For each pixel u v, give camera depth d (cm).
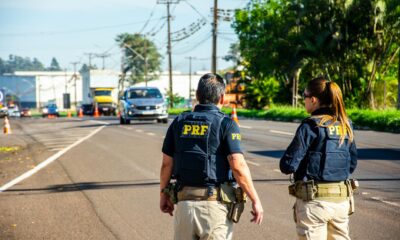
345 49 5975
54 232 1222
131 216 1359
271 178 1842
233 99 9925
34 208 1473
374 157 2295
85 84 12731
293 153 730
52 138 3822
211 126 684
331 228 754
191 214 680
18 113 13750
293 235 1148
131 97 5338
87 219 1337
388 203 1409
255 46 7712
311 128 739
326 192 736
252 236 1145
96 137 3722
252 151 2628
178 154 698
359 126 4225
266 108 7675
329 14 5956
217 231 678
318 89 763
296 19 6366
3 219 1355
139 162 2341
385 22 5669
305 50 6216
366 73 6016
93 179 1922
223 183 684
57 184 1841
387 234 1126
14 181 1923
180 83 19850
